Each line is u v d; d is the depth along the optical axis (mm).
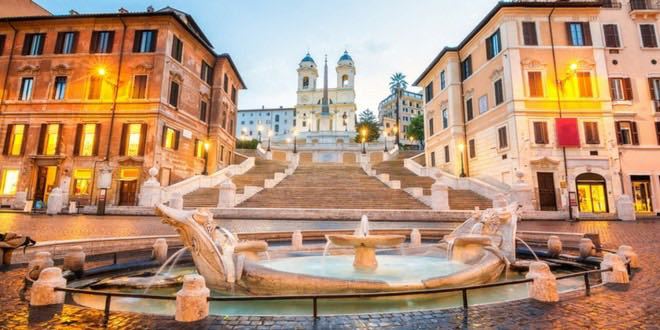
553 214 20453
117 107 27578
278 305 5254
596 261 7824
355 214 19125
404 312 4227
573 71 26094
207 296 4152
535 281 4852
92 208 22266
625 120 25844
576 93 25922
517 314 4148
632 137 25656
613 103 26125
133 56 28297
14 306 4391
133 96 27781
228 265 5668
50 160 27266
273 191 23766
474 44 31344
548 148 25031
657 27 27500
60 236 10453
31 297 4445
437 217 18812
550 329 3654
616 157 24859
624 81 26578
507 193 21328
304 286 5332
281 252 9336
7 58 29375
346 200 22328
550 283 4766
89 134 27766
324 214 19266
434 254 9258
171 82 29078
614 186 24484
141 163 26375
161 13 27953
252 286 5531
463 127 32438
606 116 25453
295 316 4059
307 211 19281
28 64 29172
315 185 26156
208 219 6305
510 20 26984
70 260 6484
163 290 6145
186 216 6047
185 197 22922
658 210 24781
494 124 27969
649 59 27062
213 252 5738
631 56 27031
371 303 5250
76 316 4027
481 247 7758
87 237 10352
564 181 24000
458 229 9445
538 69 26250
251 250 7391
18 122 28359
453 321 3908
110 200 26156
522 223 18312
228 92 39250
